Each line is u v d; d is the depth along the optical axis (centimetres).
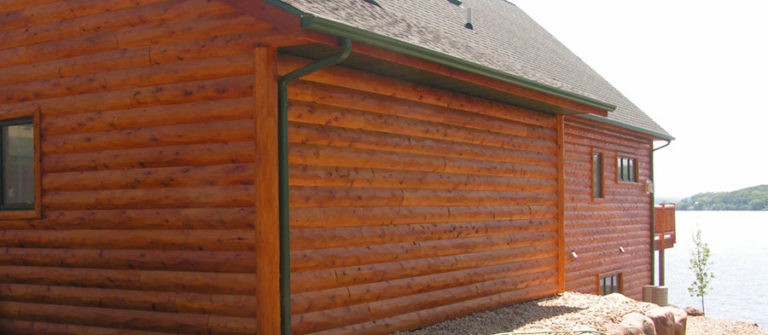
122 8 815
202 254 756
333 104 802
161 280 779
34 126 864
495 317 995
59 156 852
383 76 867
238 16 737
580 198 1702
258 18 701
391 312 870
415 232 906
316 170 779
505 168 1083
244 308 732
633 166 2038
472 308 1006
